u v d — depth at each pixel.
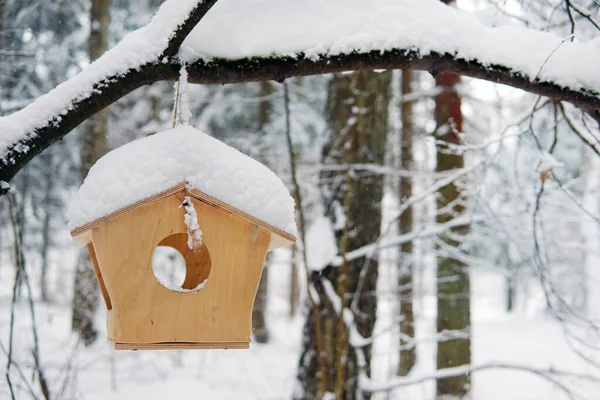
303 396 4.97
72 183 12.88
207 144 2.03
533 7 3.76
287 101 4.16
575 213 5.91
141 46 1.94
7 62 6.46
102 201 1.89
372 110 5.36
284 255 19.03
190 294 2.03
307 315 5.07
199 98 11.58
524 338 12.02
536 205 3.40
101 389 7.00
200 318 2.03
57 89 1.92
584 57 2.30
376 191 5.27
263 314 13.05
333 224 5.12
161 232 1.98
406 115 8.79
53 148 11.62
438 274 5.99
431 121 8.05
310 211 7.59
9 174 1.85
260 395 7.43
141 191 1.90
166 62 1.96
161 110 11.74
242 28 2.08
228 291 2.07
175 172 1.94
